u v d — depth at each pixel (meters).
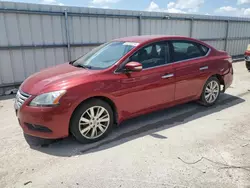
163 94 4.01
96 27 7.86
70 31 7.34
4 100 5.95
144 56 3.80
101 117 3.44
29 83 3.45
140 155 3.05
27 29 6.55
